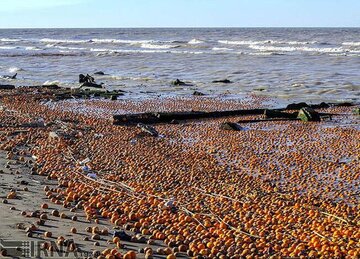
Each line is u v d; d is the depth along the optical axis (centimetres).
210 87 4412
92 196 1212
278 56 7538
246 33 18400
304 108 2797
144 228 994
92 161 1672
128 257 782
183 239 932
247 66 6116
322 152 1988
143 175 1531
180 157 1842
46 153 1725
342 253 895
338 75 4959
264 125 2625
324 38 13138
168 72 5722
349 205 1342
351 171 1691
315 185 1540
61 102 3366
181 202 1238
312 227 1074
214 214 1136
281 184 1554
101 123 2497
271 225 1080
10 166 1503
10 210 1027
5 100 3241
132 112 2970
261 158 1880
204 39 14012
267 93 3966
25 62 7338
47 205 1081
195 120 2759
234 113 2928
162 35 18250
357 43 10519
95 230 928
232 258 840
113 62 7106
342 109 3188
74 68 6341
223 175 1609
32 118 2484
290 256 884
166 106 3262
